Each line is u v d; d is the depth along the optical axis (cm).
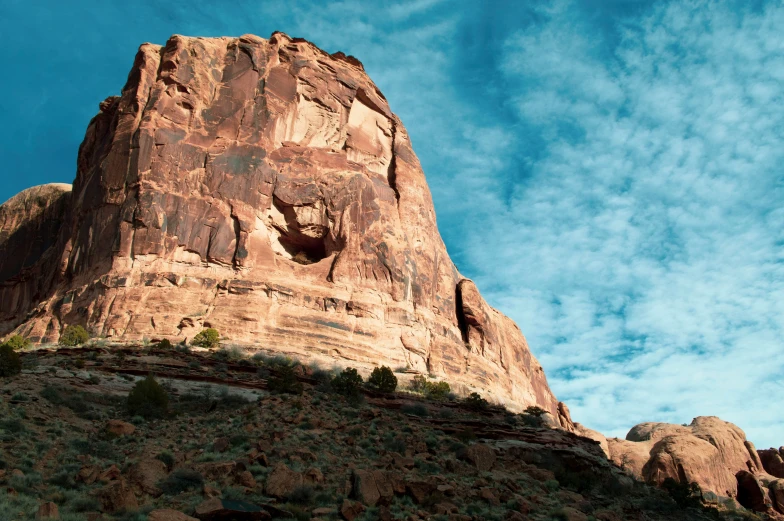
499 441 3284
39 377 2970
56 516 1608
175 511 1666
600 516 2533
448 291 6225
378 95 7006
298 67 6353
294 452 2380
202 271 4991
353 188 5838
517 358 7125
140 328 4531
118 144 5388
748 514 4953
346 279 5400
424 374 5219
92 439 2334
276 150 5819
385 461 2530
